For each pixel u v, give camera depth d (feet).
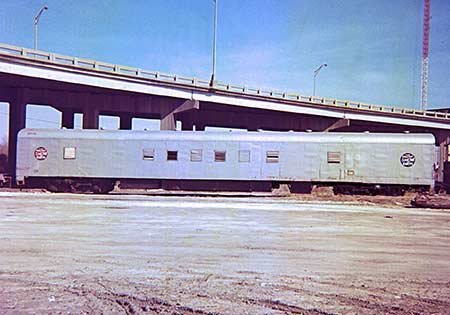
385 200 93.56
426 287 24.26
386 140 98.63
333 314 19.31
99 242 37.73
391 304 20.86
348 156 99.19
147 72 143.64
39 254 32.12
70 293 21.98
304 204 81.35
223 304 20.48
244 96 165.58
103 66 134.62
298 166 100.12
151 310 19.51
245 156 100.27
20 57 118.01
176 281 24.67
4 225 47.50
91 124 155.43
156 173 100.89
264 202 83.56
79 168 101.30
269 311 19.57
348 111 189.98
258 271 27.63
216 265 29.25
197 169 100.53
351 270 28.45
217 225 50.19
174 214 60.44
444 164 136.26
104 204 72.90
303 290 23.16
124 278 25.21
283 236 42.93
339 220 57.88
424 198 84.28
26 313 18.86
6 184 117.50
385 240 41.88
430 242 41.32
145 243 37.58
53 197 85.76
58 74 126.93
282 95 175.32
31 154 102.01
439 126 213.87
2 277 25.17
